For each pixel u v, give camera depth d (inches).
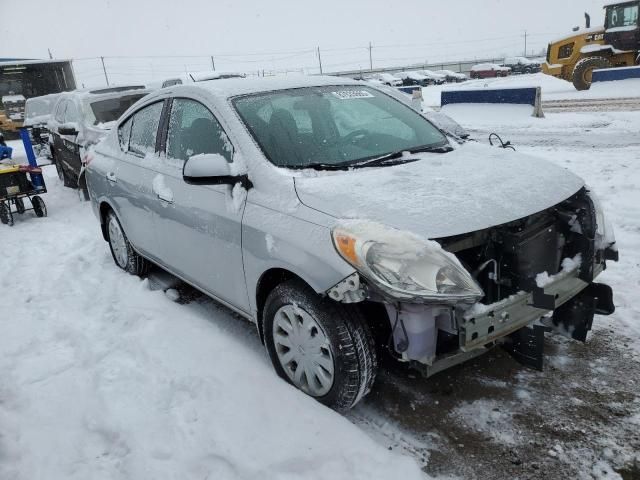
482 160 119.3
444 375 117.6
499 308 90.7
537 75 1316.4
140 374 118.9
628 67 652.7
